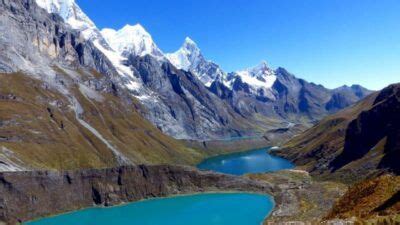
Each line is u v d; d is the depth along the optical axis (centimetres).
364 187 14025
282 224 13438
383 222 9431
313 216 16912
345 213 12600
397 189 12544
